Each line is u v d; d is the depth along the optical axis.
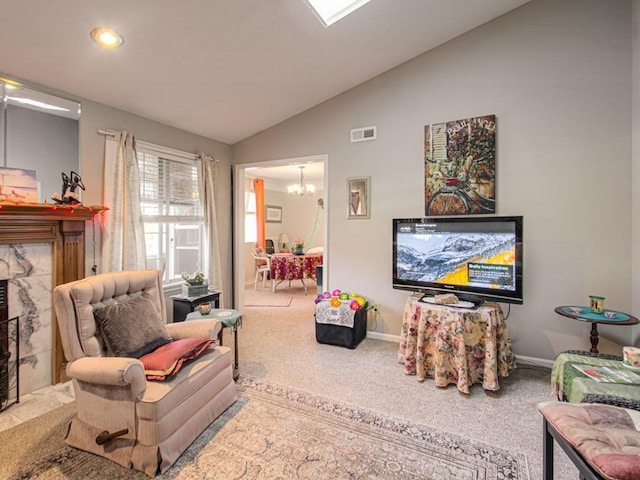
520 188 2.83
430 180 3.19
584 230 2.63
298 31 2.47
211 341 2.15
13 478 1.57
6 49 2.07
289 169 6.64
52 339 2.49
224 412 2.11
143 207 3.31
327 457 1.71
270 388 2.44
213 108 3.39
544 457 1.42
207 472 1.60
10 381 2.25
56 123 2.57
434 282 2.92
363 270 3.60
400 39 2.89
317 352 3.16
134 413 1.62
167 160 3.57
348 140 3.63
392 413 2.12
